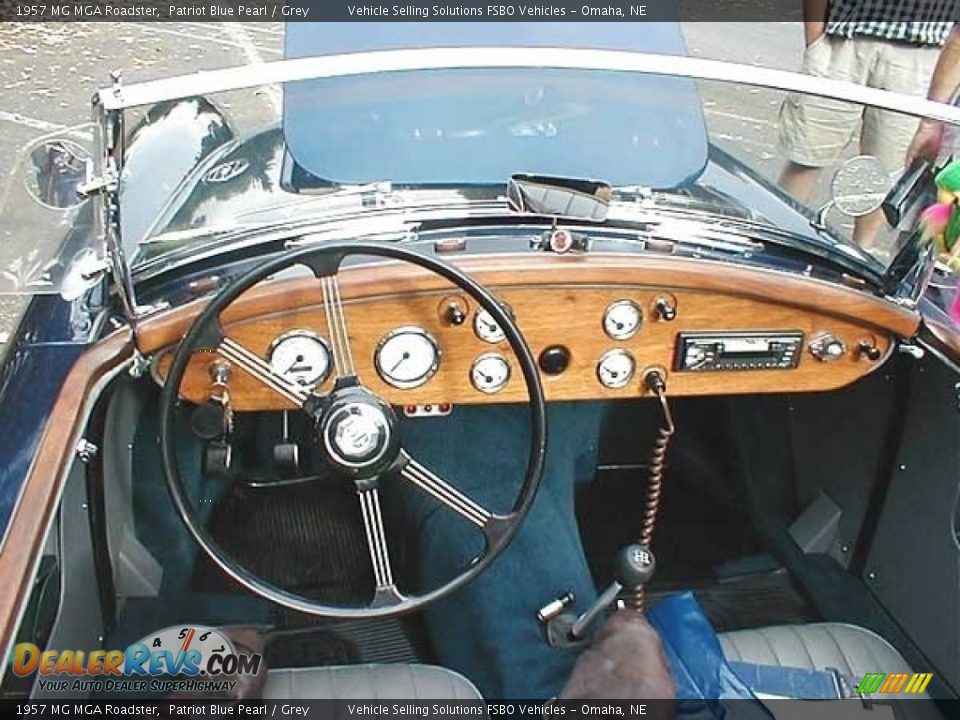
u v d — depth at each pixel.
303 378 1.76
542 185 1.81
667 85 2.04
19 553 1.39
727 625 2.20
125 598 2.06
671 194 1.96
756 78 1.85
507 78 2.01
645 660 1.62
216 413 1.70
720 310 1.83
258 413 2.21
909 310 1.85
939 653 1.96
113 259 1.63
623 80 2.03
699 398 2.47
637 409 2.47
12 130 3.94
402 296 1.72
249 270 1.66
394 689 1.71
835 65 3.27
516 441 2.20
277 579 2.25
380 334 1.76
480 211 1.87
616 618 1.70
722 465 2.56
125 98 1.59
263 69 1.71
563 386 1.90
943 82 3.18
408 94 2.00
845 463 2.22
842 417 2.20
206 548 1.60
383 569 1.67
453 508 1.68
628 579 1.74
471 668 1.99
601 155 1.98
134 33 5.23
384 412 1.54
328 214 1.85
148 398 2.06
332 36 2.19
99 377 1.63
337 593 2.22
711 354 1.88
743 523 2.47
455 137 1.97
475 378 1.84
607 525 2.45
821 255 1.92
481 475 2.15
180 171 1.88
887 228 1.82
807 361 1.92
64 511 1.63
